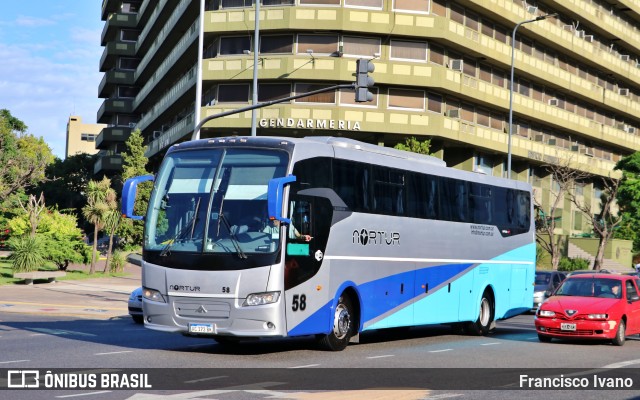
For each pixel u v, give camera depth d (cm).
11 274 4356
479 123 6047
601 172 7850
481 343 2036
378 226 1844
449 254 2150
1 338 1817
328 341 1684
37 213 4547
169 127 7544
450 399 1092
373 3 5234
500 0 5956
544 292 3594
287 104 5250
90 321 2409
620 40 7975
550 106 6875
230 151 1592
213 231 1538
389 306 1881
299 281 1565
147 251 1581
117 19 9788
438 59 5488
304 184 1598
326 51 5241
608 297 2162
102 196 5172
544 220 6141
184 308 1536
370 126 5259
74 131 17338
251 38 5334
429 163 2116
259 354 1612
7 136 9181
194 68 5731
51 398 1023
